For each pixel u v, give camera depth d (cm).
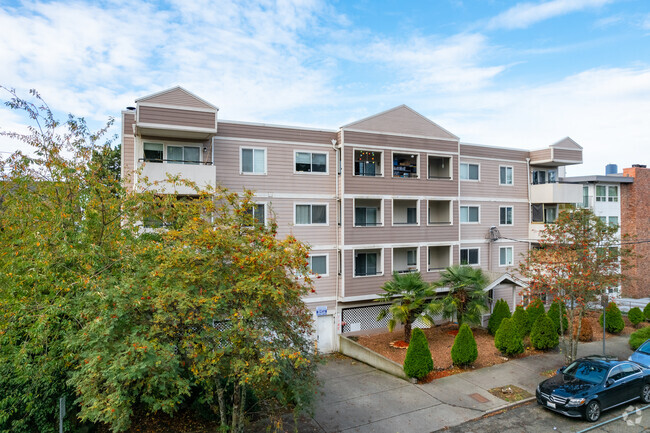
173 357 737
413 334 1419
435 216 2272
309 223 1895
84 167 1074
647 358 1460
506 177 2483
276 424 934
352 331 1964
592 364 1256
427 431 1085
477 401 1251
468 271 1872
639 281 2827
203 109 1591
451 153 2138
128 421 712
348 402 1266
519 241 2488
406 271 2095
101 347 727
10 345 889
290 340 902
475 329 2053
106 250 1009
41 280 934
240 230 954
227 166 1747
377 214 2106
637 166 2931
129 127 1639
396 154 2116
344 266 1875
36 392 881
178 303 769
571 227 1550
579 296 1495
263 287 780
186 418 1111
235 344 781
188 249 842
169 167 1560
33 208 1038
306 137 1895
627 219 2869
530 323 1930
